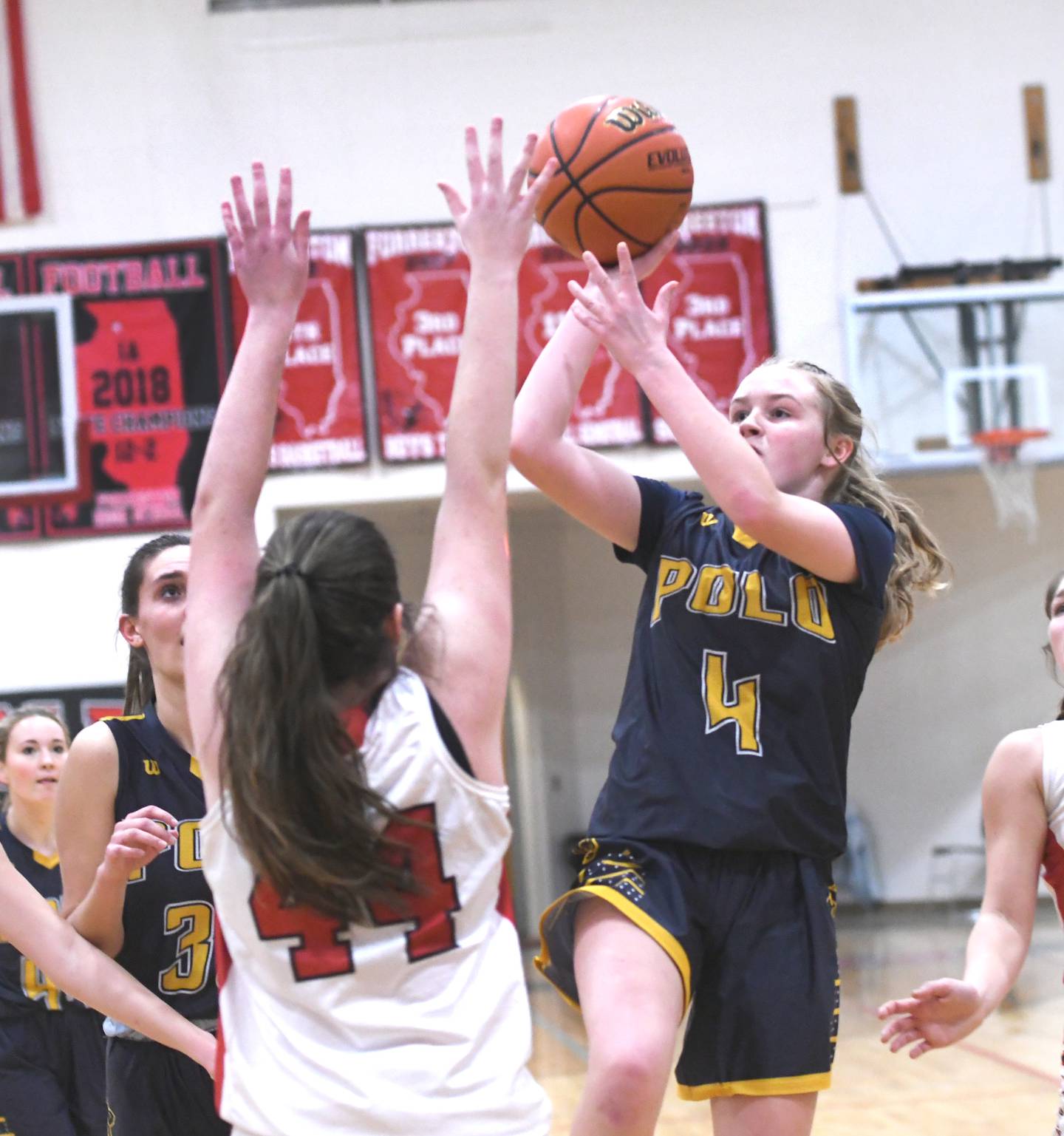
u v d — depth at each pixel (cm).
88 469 1062
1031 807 273
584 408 1082
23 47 1084
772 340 1095
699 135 1113
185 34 1095
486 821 191
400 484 1077
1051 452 1065
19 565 1058
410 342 1082
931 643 1290
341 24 1101
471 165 216
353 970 181
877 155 1120
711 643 267
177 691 293
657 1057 231
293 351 1077
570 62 1109
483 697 194
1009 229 1122
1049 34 1136
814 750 264
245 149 1091
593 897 255
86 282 1071
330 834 177
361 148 1095
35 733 435
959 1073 644
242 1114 182
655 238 290
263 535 1069
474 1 1107
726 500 247
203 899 287
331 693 186
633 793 263
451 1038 181
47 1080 380
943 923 1168
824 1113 584
